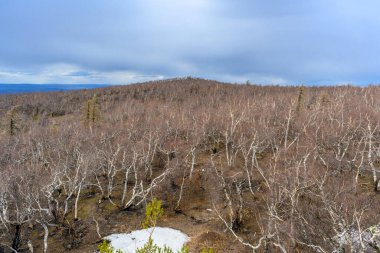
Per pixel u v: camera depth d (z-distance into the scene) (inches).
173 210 1348.4
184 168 1626.5
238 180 1462.8
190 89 5088.6
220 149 1936.5
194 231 1167.6
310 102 2930.6
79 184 1317.7
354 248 784.9
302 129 1836.9
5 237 1143.0
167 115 2598.4
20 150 1769.2
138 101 4274.1
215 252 1007.0
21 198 1135.0
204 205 1368.1
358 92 3132.4
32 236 1173.1
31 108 4242.1
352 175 1326.3
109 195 1428.4
